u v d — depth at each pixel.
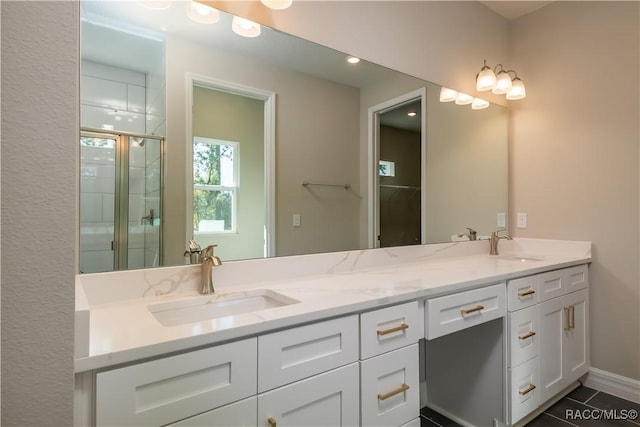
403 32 2.05
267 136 1.60
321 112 1.77
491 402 1.75
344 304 1.12
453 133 2.30
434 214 2.22
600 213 2.21
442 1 2.24
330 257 1.75
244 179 1.53
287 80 1.66
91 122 1.21
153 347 0.80
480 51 2.46
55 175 0.56
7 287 0.52
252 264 1.52
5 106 0.52
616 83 2.14
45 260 0.55
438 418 1.95
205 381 0.87
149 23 1.33
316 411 1.05
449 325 1.44
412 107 2.11
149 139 1.32
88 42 1.21
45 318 0.55
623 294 2.12
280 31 1.62
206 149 1.44
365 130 1.92
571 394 2.16
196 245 1.39
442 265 1.96
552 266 1.95
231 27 1.50
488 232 2.51
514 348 1.72
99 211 1.21
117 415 0.77
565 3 2.36
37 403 0.54
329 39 1.76
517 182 2.60
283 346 0.99
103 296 1.18
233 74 1.51
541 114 2.48
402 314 1.28
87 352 0.73
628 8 2.09
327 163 1.79
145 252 1.29
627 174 2.10
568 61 2.35
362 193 1.91
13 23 0.53
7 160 0.52
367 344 1.18
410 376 1.29
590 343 2.25
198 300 1.25
